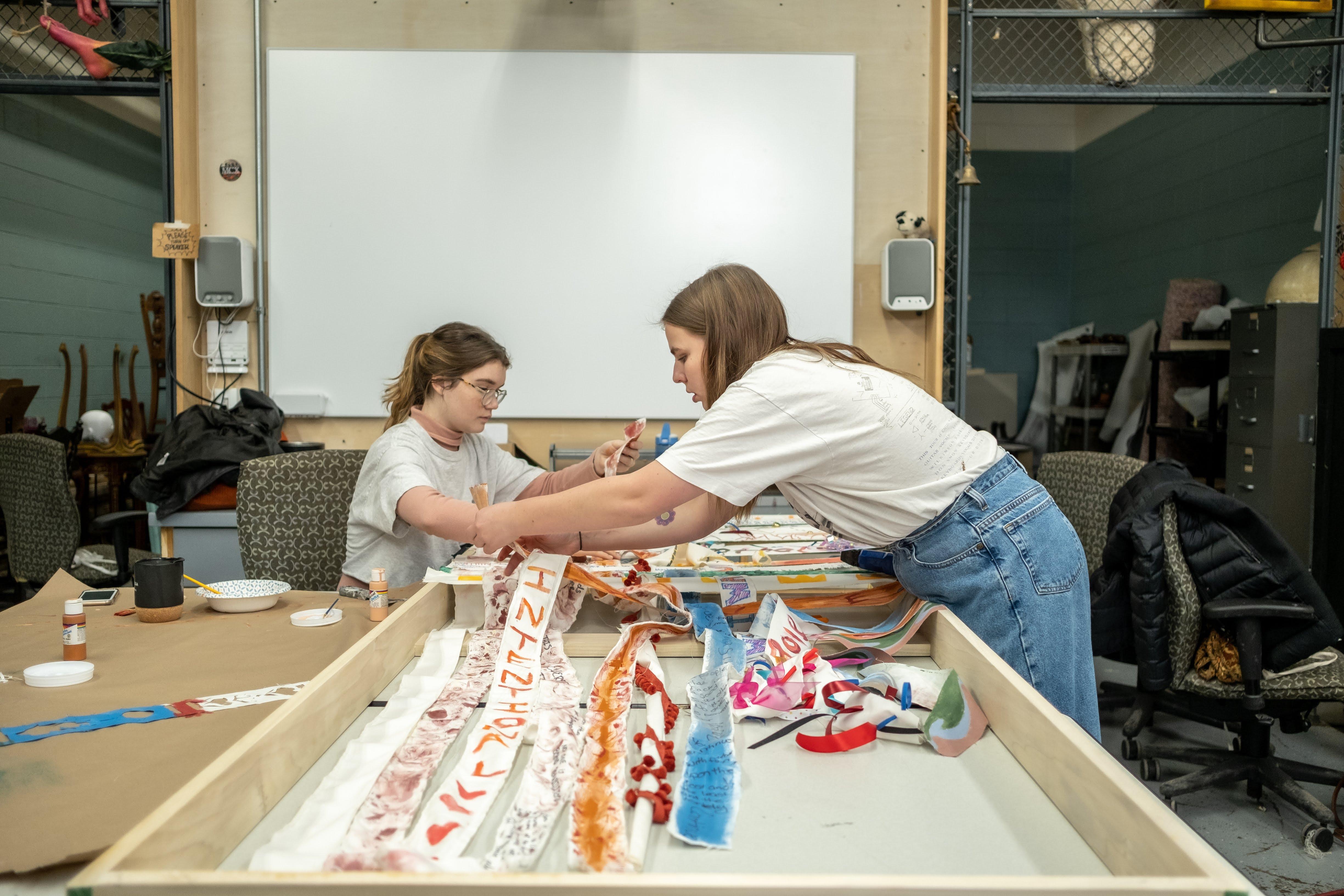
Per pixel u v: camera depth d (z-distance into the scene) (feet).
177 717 3.47
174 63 10.47
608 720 3.17
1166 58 12.99
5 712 3.52
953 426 4.31
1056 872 2.32
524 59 10.99
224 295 10.66
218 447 9.62
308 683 3.04
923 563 4.35
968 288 11.69
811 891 1.93
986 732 3.26
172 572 4.89
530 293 11.20
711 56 11.02
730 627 4.31
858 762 3.02
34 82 11.00
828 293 11.29
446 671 3.70
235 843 2.40
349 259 11.08
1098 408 18.88
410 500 5.17
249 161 11.06
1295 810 7.52
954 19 11.32
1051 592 4.31
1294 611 6.60
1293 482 11.57
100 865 1.93
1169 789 7.45
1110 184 20.13
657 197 11.15
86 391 15.64
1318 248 12.07
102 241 17.42
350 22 10.93
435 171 11.04
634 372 11.31
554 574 3.97
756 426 3.84
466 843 2.43
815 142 11.14
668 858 2.38
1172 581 7.07
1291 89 11.52
